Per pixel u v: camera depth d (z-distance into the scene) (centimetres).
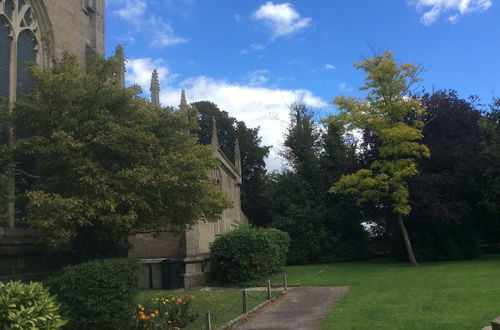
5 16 1376
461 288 1456
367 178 2464
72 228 1056
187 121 1330
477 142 2662
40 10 1538
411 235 2839
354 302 1328
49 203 975
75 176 1084
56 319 636
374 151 2797
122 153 1135
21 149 1133
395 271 2194
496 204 2733
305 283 1930
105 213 1103
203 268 2131
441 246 2756
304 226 3200
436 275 1891
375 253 3453
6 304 581
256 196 4647
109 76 1234
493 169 2519
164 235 2172
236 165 2967
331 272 2359
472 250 2712
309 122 3581
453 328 915
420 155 2512
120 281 932
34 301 621
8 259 1260
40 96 1183
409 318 1040
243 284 1994
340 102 2572
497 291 1345
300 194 3325
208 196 1315
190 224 1316
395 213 2748
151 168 1138
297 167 3438
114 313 911
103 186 1049
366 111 2538
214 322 1134
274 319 1178
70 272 911
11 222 1292
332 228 3291
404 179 2520
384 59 2491
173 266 1925
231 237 2117
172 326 1091
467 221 2812
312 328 1041
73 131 1138
